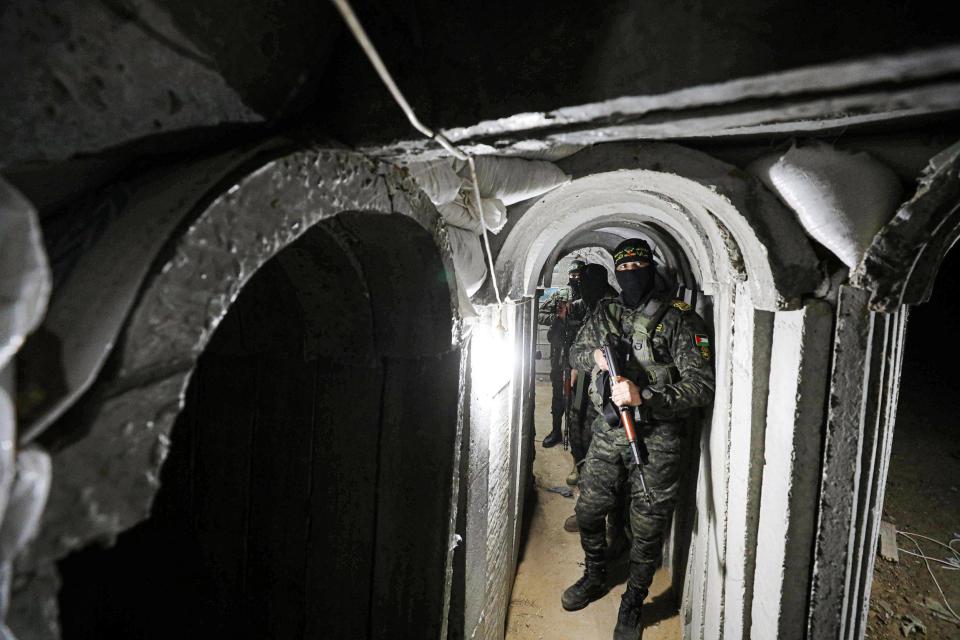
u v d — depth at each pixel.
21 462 0.33
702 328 2.16
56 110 0.40
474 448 1.45
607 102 0.55
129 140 0.47
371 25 0.63
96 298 0.41
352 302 0.99
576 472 3.77
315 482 1.13
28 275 0.30
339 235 0.84
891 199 1.13
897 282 1.12
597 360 2.32
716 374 2.01
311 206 0.58
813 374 1.24
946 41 0.39
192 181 0.48
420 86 0.63
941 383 5.75
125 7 0.40
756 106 0.53
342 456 1.11
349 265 0.91
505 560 2.23
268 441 1.16
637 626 2.26
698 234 1.97
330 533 1.13
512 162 1.19
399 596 1.10
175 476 1.26
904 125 1.10
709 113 0.55
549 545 3.04
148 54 0.44
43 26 0.36
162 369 0.42
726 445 1.71
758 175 1.27
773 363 1.41
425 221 0.84
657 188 1.58
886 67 0.43
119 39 0.41
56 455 0.35
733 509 1.62
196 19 0.46
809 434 1.26
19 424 0.33
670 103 0.54
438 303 0.96
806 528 1.28
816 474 1.26
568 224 2.42
